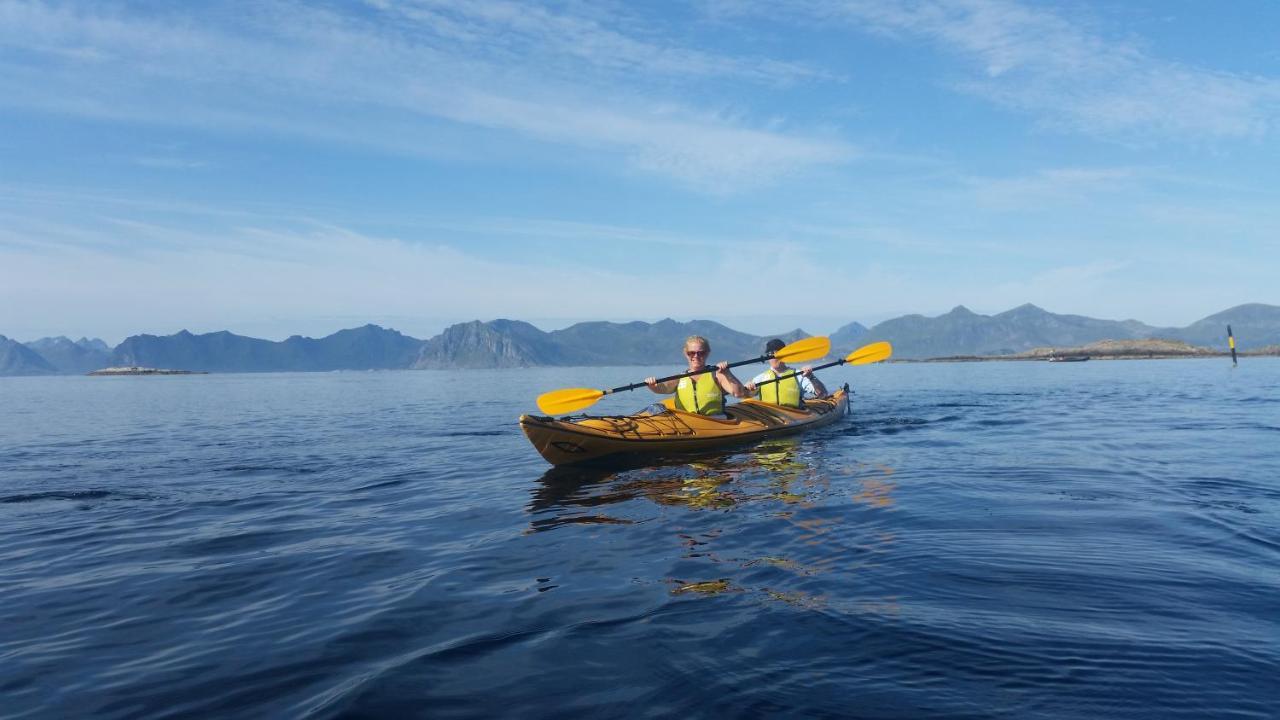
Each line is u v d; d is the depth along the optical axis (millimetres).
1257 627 2719
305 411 21188
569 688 2428
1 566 4359
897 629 2803
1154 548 3889
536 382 55688
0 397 39625
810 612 3049
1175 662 2428
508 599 3461
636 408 18844
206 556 4535
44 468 8812
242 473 8195
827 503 5422
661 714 2205
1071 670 2395
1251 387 22625
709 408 9016
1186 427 10609
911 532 4410
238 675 2662
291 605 3508
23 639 3121
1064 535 4227
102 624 3303
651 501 5809
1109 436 9594
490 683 2490
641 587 3553
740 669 2512
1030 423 11602
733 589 3441
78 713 2389
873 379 37375
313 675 2631
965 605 3051
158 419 18609
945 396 20297
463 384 53781
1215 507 4941
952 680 2354
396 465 8641
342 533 5125
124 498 6676
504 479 7344
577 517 5348
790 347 10281
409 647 2869
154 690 2555
